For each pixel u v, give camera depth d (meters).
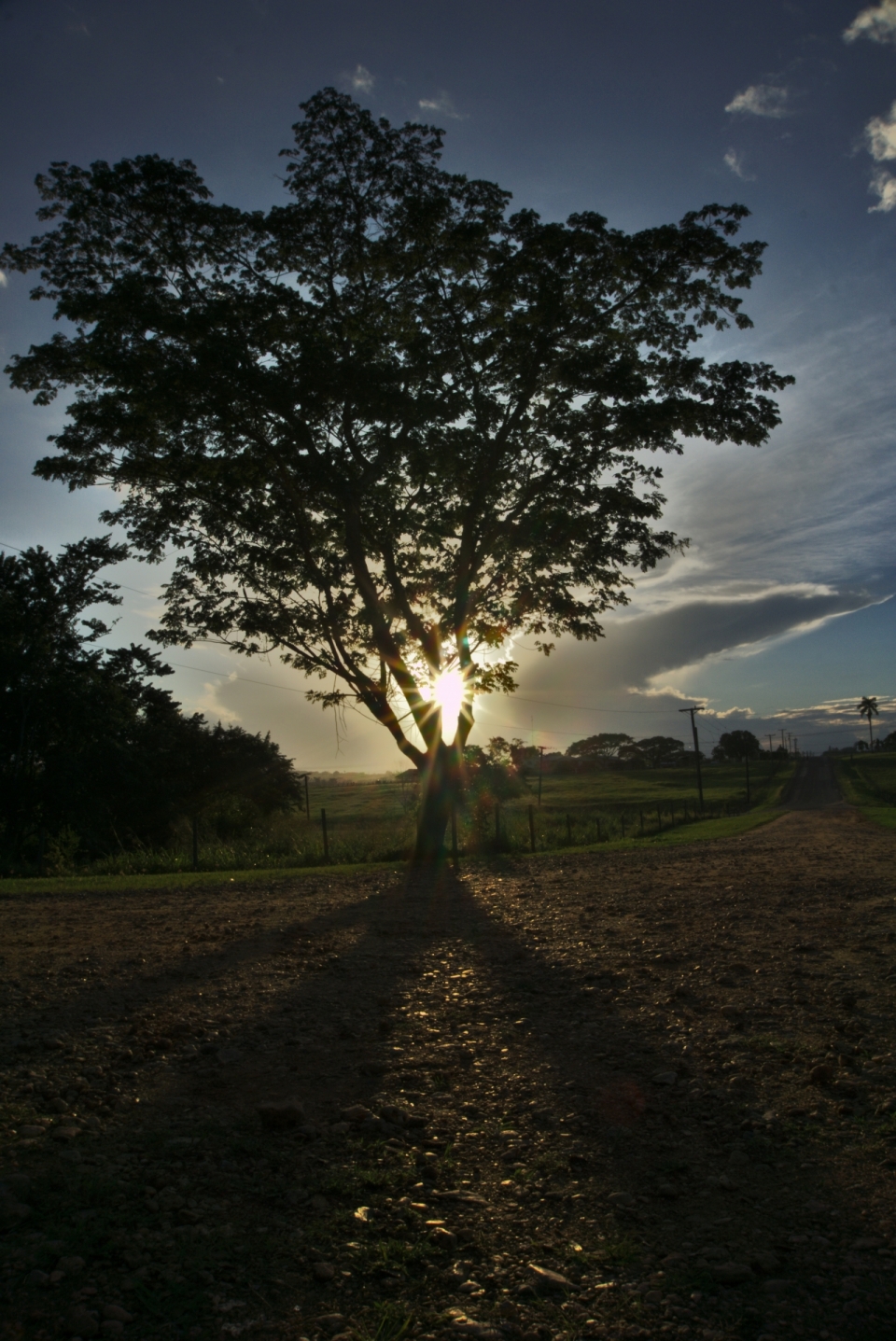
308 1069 5.20
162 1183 3.62
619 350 23.05
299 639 22.73
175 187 20.16
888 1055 5.22
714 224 21.86
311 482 20.30
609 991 7.06
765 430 22.25
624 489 22.78
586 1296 2.94
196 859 24.05
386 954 8.94
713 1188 3.71
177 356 20.05
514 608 23.27
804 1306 2.87
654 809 71.50
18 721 34.88
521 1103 4.68
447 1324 2.77
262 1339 2.66
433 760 23.05
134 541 23.05
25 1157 3.78
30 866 24.20
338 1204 3.54
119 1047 5.51
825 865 16.70
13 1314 2.69
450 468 21.22
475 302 21.44
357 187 21.52
